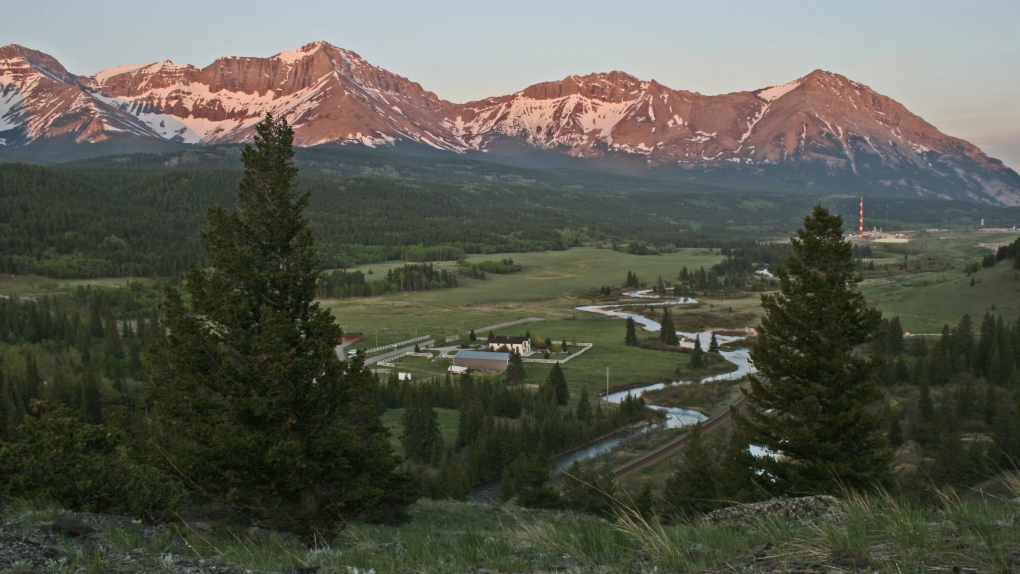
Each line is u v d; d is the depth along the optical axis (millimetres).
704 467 33750
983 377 82938
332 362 21359
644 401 78562
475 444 55906
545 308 169625
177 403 21984
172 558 9672
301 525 18984
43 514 11312
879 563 7727
